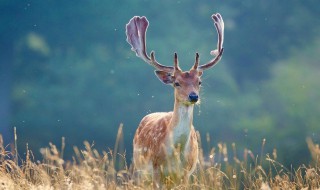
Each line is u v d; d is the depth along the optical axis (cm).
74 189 1310
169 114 1520
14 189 1337
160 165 1477
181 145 1461
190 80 1459
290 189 1399
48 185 1335
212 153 1526
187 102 1441
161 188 1475
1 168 1413
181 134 1457
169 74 1492
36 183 1387
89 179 1295
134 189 1398
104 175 1395
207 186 1413
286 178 1423
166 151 1464
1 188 1333
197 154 1520
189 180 1492
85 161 1345
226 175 1479
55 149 1400
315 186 1402
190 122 1465
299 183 1417
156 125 1521
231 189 1478
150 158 1495
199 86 1479
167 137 1470
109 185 1383
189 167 1484
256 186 1472
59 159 1368
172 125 1462
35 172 1394
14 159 1459
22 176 1372
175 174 1468
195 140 1519
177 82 1459
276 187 1397
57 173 1387
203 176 1435
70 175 1389
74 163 1395
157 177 1478
